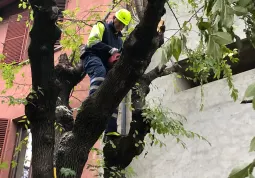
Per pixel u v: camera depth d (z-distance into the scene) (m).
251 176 2.40
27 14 11.90
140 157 7.88
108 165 5.46
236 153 6.89
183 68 8.12
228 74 5.24
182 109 7.88
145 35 4.13
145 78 5.96
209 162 7.08
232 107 7.32
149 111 5.44
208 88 7.76
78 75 5.98
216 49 3.02
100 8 9.91
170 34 8.67
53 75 4.35
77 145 4.44
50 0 4.10
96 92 4.50
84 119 4.46
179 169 7.34
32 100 4.34
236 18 7.78
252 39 3.60
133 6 7.11
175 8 8.55
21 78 10.38
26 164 9.68
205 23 3.21
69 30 7.04
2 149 9.99
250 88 2.56
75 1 10.70
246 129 7.00
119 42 6.01
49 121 4.35
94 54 5.60
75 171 4.38
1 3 12.40
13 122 10.38
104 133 5.86
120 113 8.31
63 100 5.65
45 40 4.19
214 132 7.29
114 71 4.39
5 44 11.74
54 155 4.64
